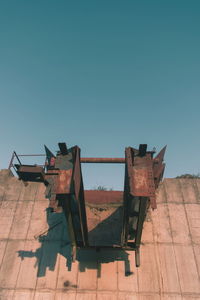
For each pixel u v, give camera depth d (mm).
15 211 13609
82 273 11242
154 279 10914
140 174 7707
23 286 10969
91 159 9453
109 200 14125
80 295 10641
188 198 13625
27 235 12672
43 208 13711
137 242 9797
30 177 7621
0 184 14672
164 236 12250
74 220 9617
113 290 10711
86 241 10219
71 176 7867
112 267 11367
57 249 12102
